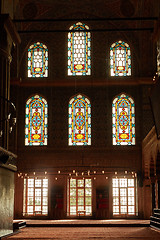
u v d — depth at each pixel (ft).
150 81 94.53
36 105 95.81
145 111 94.07
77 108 95.66
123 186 93.15
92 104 95.45
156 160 73.51
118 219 90.68
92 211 91.91
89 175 93.25
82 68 96.94
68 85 96.27
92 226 75.10
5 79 49.96
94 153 93.61
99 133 94.38
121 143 94.02
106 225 75.00
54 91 96.22
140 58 95.81
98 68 96.68
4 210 48.26
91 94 95.86
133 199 92.63
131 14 95.96
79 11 97.96
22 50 96.99
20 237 51.52
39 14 97.09
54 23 98.22
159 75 52.03
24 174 93.20
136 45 96.89
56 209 91.91
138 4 92.89
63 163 93.40
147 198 89.86
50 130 94.73
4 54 49.83
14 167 51.78
